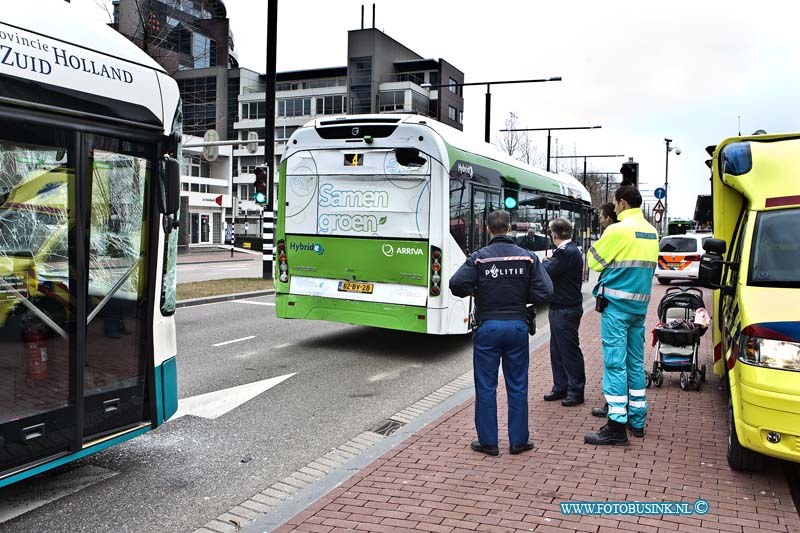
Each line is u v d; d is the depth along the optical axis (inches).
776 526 156.8
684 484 181.5
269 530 157.0
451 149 352.2
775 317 179.8
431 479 184.5
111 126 178.1
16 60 154.5
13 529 161.9
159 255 197.2
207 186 2237.9
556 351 267.7
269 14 769.6
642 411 219.9
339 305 369.7
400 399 285.9
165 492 185.2
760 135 239.9
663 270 840.9
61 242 168.9
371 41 2780.5
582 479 184.5
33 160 161.3
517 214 470.6
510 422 205.3
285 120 2972.4
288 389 301.0
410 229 350.3
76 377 172.9
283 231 384.2
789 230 206.2
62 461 170.1
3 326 157.5
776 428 171.6
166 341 202.2
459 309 362.9
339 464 207.8
